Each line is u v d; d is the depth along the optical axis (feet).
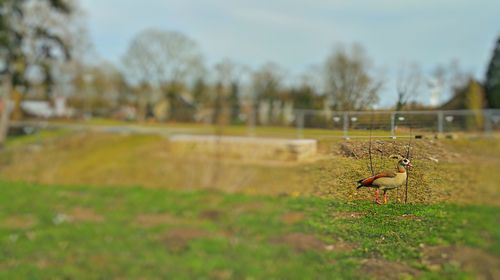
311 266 17.52
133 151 64.39
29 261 26.02
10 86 83.97
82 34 89.92
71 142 72.95
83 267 24.93
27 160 65.51
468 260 4.58
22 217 37.70
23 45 82.84
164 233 31.99
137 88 134.10
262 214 34.71
